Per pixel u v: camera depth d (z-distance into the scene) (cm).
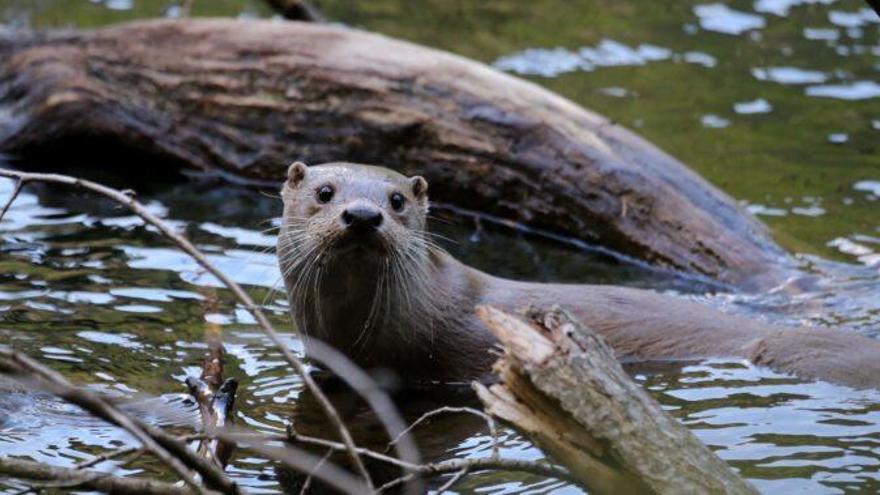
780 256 1227
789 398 913
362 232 897
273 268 1175
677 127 1525
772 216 1303
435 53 1411
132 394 884
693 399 916
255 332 1031
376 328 977
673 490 614
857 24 1847
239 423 857
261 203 1366
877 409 887
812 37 1805
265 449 683
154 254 1196
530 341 648
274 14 1839
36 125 1447
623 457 625
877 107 1586
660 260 1266
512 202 1350
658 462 621
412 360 995
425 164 1373
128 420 563
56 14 1803
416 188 1022
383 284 948
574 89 1625
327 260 925
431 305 997
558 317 656
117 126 1443
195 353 973
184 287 1116
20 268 1142
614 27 1845
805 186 1376
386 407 915
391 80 1388
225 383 871
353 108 1390
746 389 935
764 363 985
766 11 1900
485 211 1366
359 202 912
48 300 1068
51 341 979
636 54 1750
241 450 809
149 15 1816
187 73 1443
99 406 557
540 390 640
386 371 996
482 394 675
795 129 1527
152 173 1445
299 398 916
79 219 1289
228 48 1441
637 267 1267
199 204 1354
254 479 768
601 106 1575
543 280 1217
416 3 1916
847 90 1636
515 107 1358
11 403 857
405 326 983
